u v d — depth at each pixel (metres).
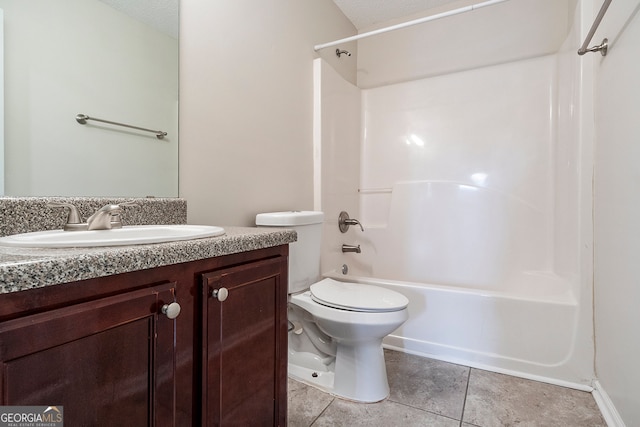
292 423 1.31
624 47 1.19
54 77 0.93
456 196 2.40
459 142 2.46
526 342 1.65
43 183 0.90
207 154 1.38
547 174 2.20
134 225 1.06
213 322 0.76
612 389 1.30
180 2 1.26
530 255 2.21
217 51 1.42
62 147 0.94
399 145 2.67
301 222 1.58
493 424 1.30
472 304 1.76
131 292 0.59
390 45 2.73
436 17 1.85
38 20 0.89
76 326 0.51
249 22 1.60
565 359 1.57
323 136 2.18
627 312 1.16
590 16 1.57
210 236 0.84
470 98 2.43
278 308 0.99
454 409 1.40
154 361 0.63
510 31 2.33
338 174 2.40
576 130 1.64
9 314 0.45
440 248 2.43
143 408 0.61
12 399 0.45
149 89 1.16
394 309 1.38
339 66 2.54
